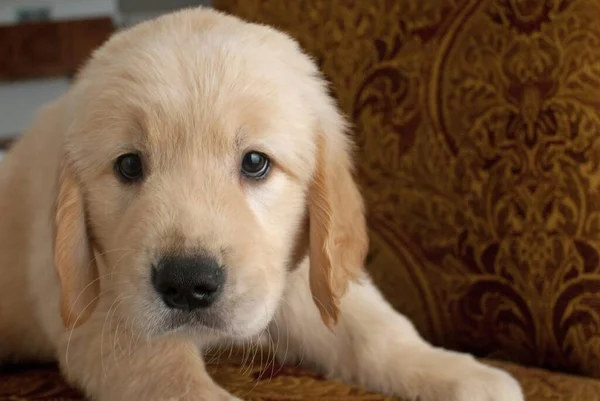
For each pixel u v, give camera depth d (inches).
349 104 22.8
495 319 21.1
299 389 17.6
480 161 21.1
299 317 19.0
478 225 21.2
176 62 17.0
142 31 18.1
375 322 18.9
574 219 19.9
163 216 16.0
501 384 17.4
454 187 21.5
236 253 16.0
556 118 20.0
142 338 16.7
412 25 22.0
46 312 18.3
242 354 19.5
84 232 17.6
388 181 22.3
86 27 50.5
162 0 51.6
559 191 20.1
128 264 16.1
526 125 20.4
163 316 15.9
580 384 18.7
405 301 22.2
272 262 17.0
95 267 17.8
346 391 17.6
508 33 20.6
